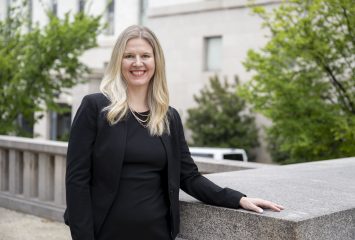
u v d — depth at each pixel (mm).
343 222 3131
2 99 13711
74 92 24828
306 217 2900
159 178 3016
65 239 6902
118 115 2904
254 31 22625
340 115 10992
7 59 13445
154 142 2973
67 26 14133
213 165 6520
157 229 2945
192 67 24828
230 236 3109
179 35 25297
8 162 9070
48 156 8117
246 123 22031
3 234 7117
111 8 28141
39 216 8172
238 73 23188
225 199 3131
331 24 10875
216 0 23812
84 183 2838
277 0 21219
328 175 4758
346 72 11570
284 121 11047
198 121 22500
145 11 27312
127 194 2887
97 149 2871
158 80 3072
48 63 13961
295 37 10648
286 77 11117
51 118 28906
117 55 3020
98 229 2859
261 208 3107
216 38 24344
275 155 20609
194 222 3307
